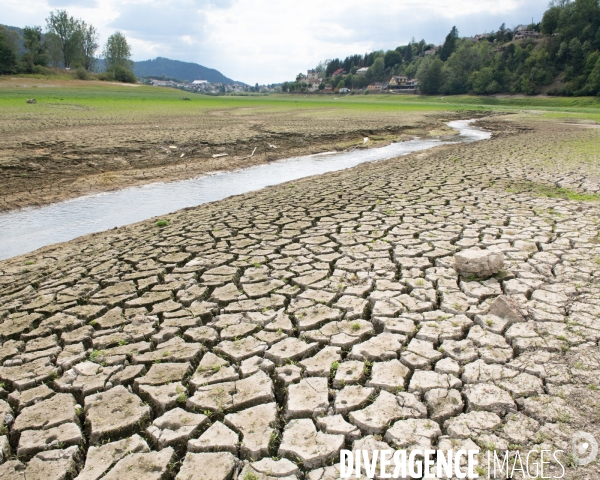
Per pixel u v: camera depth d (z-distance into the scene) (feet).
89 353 12.09
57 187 35.68
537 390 9.83
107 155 44.78
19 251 23.48
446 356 11.25
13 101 108.88
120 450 8.70
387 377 10.50
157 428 9.27
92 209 31.19
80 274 17.62
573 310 13.21
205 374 10.93
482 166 39.63
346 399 9.82
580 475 7.64
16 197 32.55
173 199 34.17
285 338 12.41
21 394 10.52
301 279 16.08
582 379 10.13
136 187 37.73
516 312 12.75
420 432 8.80
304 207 26.58
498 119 114.52
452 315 13.16
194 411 9.74
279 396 10.32
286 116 103.91
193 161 47.85
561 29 236.02
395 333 12.39
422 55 429.38
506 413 9.25
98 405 10.01
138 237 22.30
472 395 9.77
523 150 50.80
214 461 8.32
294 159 53.62
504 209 24.54
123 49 269.64
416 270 16.47
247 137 60.34
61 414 9.77
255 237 21.08
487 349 11.43
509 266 16.47
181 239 21.27
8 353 12.28
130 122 74.95
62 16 235.20
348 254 18.29
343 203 27.14
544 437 8.52
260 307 14.14
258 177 43.01
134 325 13.42
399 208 25.31
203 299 15.07
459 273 15.96
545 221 22.02
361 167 45.19
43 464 8.45
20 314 14.47
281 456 8.46
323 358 11.39
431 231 20.88
